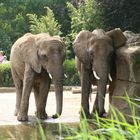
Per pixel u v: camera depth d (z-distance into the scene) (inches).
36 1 1795.0
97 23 1412.4
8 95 914.7
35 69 541.3
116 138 203.2
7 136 431.5
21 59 565.3
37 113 551.8
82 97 550.3
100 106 513.3
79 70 574.9
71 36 1523.1
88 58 538.0
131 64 477.1
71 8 1471.5
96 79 554.6
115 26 1387.8
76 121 522.9
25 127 486.9
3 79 1120.2
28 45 556.4
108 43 527.2
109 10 1391.5
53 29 1492.4
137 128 211.2
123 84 491.8
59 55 532.4
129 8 1363.2
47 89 553.0
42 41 542.0
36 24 1530.5
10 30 1681.8
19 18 1713.8
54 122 517.7
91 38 537.6
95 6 1409.9
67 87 1063.6
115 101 492.4
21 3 1776.6
